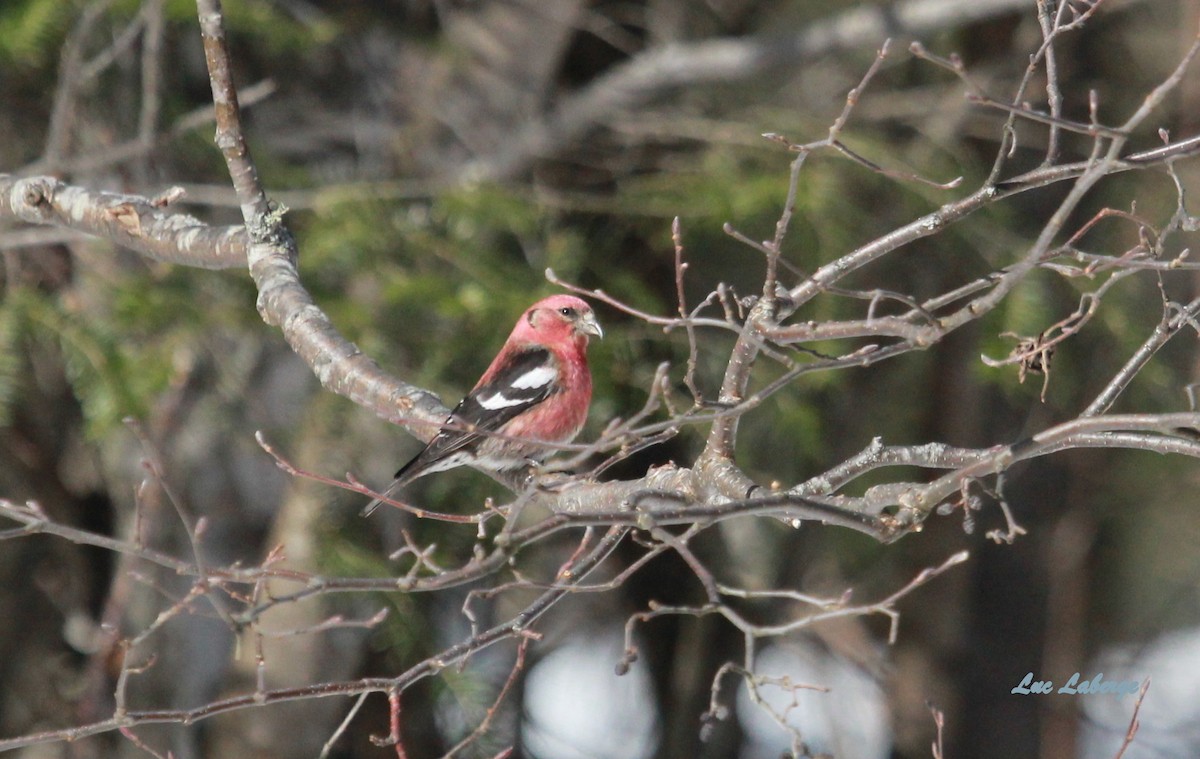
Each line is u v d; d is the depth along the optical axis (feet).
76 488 47.75
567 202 42.45
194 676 43.14
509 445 29.91
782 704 60.49
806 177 40.75
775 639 55.57
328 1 45.09
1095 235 44.70
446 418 22.95
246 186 24.97
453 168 46.29
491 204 40.32
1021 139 45.83
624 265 47.47
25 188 26.13
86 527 47.70
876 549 54.29
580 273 43.19
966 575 52.80
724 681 54.24
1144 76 47.67
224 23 24.32
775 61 44.39
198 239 25.35
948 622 52.95
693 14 51.62
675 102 48.06
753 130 43.14
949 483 19.47
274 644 41.96
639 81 44.57
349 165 46.21
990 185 19.90
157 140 34.99
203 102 44.47
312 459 40.55
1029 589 52.44
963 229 42.47
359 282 40.81
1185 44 46.21
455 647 20.59
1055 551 55.72
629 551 53.78
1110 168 17.31
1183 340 47.19
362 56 46.19
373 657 44.57
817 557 55.36
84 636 47.62
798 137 42.60
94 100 41.70
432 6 47.24
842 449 50.06
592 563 21.34
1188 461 53.78
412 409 23.18
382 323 40.01
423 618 41.88
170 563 19.21
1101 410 20.52
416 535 41.96
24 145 42.52
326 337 24.13
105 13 38.86
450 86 46.42
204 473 42.75
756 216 41.57
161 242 25.55
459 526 42.11
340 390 23.93
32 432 45.44
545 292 40.06
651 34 51.88
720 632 54.24
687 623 55.11
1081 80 47.16
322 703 42.63
